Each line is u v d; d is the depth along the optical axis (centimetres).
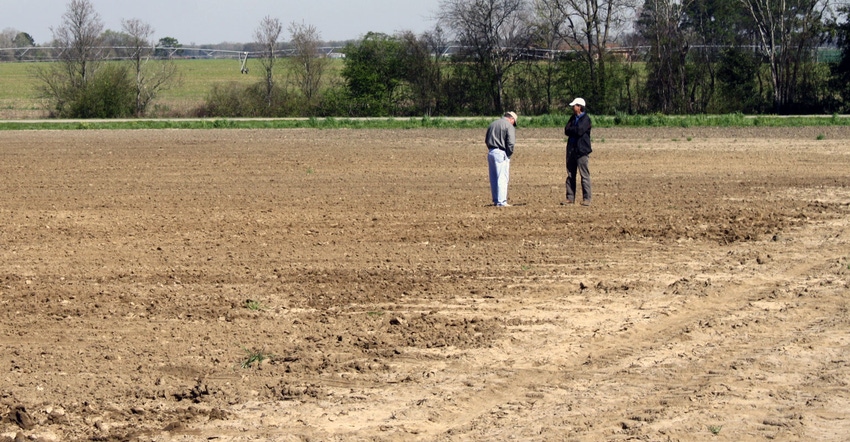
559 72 6084
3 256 1361
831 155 2777
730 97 5953
